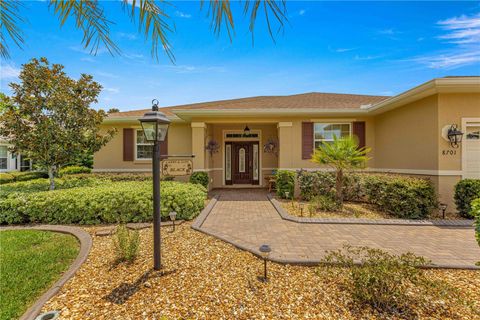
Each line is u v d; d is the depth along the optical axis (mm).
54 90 7113
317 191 7961
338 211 6547
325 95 12875
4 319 2326
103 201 5504
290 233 4816
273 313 2320
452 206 6363
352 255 3609
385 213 6375
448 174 6391
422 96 6766
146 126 3201
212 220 5848
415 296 2529
